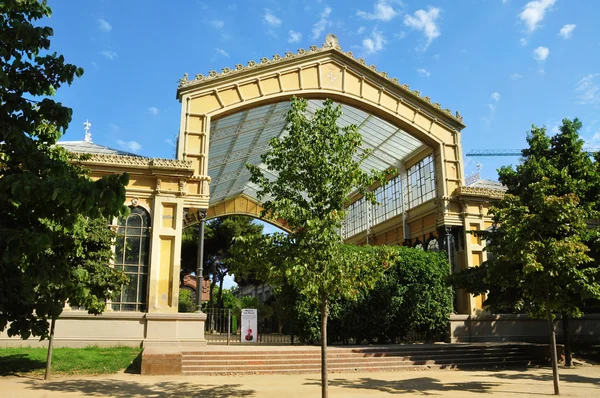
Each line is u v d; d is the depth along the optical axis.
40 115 7.39
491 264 15.56
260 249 11.05
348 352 19.23
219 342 23.81
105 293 14.70
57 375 14.77
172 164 21.28
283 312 24.20
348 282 10.84
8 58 7.05
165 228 21.06
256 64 24.66
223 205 42.56
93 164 20.53
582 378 16.09
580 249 12.96
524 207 13.97
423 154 29.50
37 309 6.92
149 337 19.69
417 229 29.70
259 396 12.04
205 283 65.31
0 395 11.54
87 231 14.03
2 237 5.50
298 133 11.59
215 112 23.55
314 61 25.95
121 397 11.67
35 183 5.55
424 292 23.77
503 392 13.12
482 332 25.05
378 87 27.09
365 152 12.17
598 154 21.44
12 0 6.82
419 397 12.26
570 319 26.70
